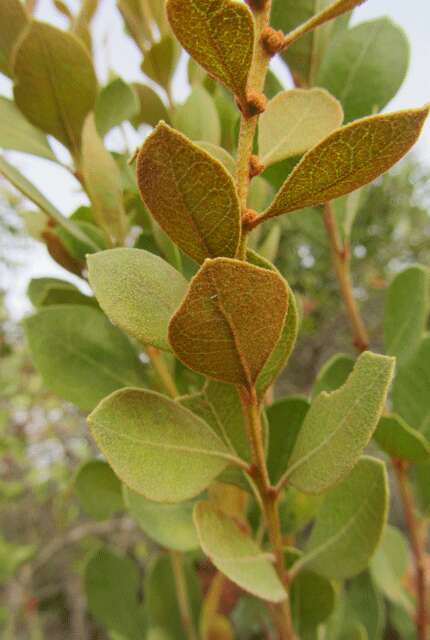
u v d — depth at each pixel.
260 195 0.18
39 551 0.71
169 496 0.10
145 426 0.10
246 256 0.10
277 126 0.11
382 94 0.19
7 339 0.66
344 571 0.13
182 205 0.08
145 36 0.20
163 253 0.18
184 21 0.08
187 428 0.11
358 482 0.13
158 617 0.22
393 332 0.20
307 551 0.14
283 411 0.17
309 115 0.11
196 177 0.08
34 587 0.70
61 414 0.69
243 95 0.09
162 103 0.20
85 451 0.67
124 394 0.10
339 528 0.14
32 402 0.68
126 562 0.23
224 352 0.09
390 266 0.68
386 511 0.13
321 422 0.11
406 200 0.64
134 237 0.21
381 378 0.10
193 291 0.08
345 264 0.20
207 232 0.09
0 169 0.13
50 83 0.16
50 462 0.70
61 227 0.18
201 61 0.09
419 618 0.21
